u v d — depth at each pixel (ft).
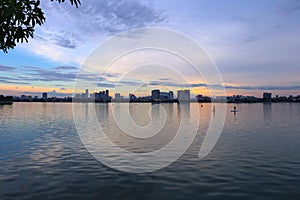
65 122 130.52
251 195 30.40
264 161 46.91
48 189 32.42
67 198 29.71
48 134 85.15
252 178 36.70
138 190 32.17
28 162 46.21
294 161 46.80
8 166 43.45
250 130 97.40
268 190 31.94
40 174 38.75
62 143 67.15
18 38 14.12
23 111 246.68
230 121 141.28
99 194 30.91
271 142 69.00
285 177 37.09
